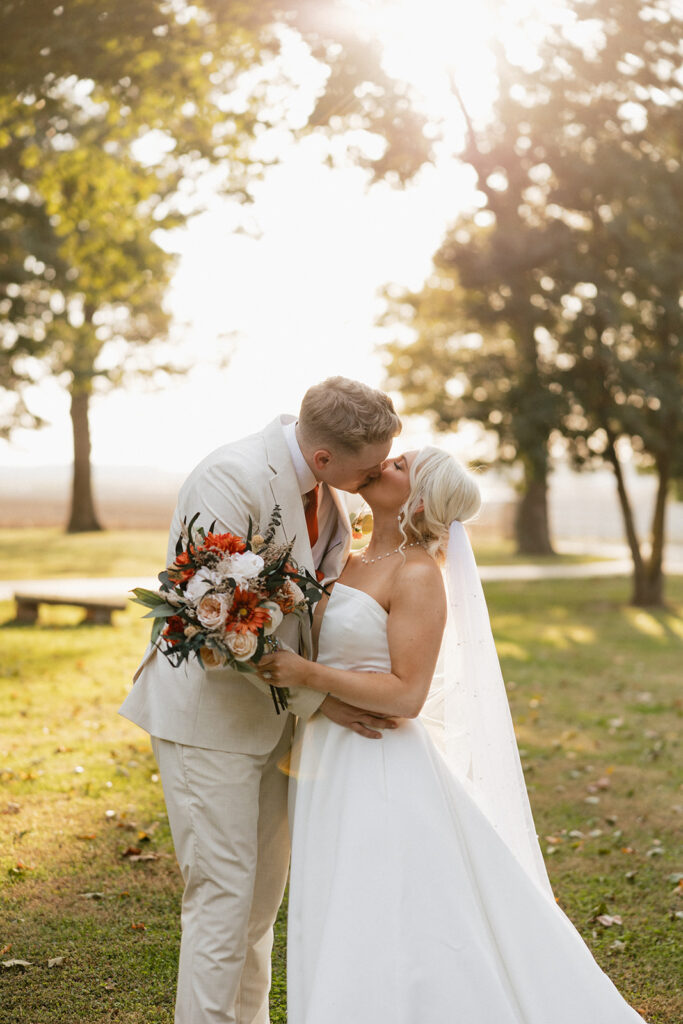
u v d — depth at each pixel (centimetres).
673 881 451
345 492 310
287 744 296
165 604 253
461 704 293
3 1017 315
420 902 250
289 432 280
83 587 1496
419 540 287
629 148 1140
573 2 690
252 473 273
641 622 1466
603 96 820
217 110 855
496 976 247
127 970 348
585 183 1210
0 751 600
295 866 265
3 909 389
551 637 1277
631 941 392
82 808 506
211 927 269
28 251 1794
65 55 682
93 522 3027
